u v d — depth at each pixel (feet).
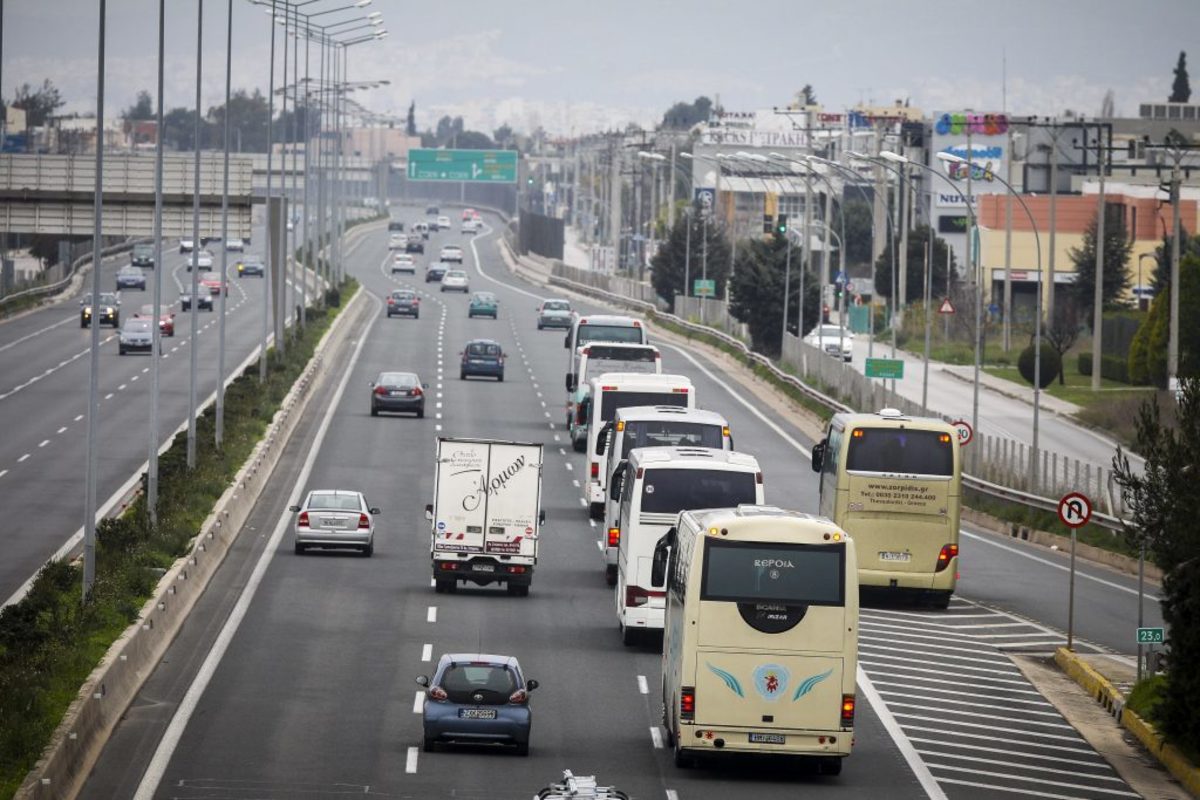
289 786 164.96
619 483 294.05
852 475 277.23
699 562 175.94
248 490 367.25
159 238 313.94
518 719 180.14
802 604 175.63
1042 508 391.86
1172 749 188.65
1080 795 173.68
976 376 445.78
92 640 209.97
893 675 230.89
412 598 278.46
